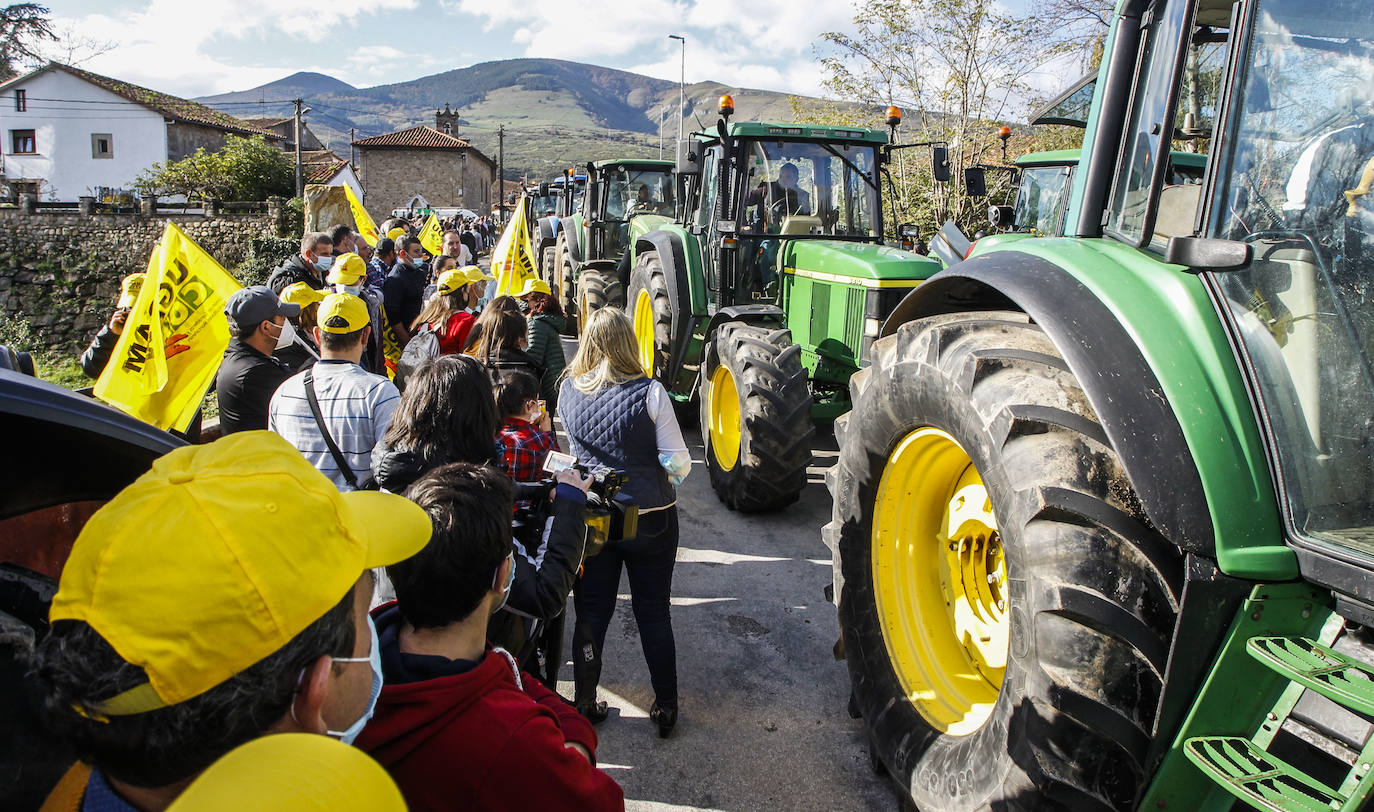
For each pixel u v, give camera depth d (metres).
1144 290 2.12
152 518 0.85
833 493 3.21
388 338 6.59
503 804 1.29
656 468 3.09
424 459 2.37
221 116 51.41
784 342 5.29
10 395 1.47
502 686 1.41
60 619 0.84
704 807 2.83
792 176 6.16
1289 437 1.84
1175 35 2.18
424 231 12.16
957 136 15.16
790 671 3.68
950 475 2.84
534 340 4.86
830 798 2.88
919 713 2.69
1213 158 2.01
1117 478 2.00
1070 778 1.90
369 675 1.15
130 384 3.53
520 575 2.12
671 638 3.16
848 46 15.74
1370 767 1.58
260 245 31.03
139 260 32.47
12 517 1.75
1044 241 2.57
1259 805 1.63
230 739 0.87
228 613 0.83
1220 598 1.83
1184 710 1.87
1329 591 1.84
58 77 44.06
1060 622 1.94
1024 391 2.19
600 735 3.22
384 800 0.79
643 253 7.95
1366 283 1.78
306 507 0.92
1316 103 1.86
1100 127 2.45
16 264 31.47
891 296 5.25
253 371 3.48
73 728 0.85
